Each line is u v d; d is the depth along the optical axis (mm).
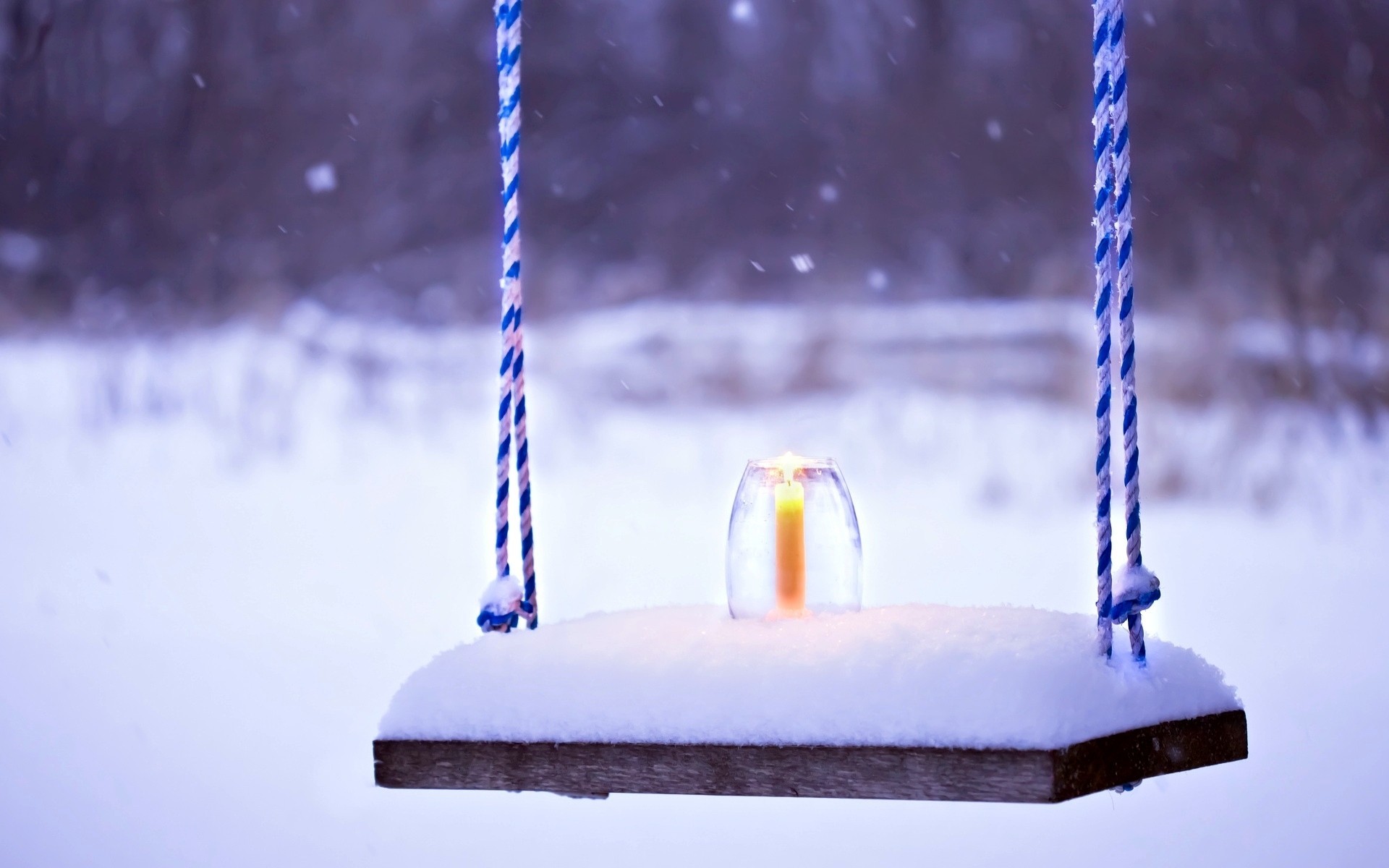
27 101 11891
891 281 12211
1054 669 1627
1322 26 10469
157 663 3773
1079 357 9156
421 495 6625
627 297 12180
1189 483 6449
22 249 11570
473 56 12695
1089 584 4555
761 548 1901
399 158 12383
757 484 1935
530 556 1992
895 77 12805
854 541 1934
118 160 11922
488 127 12734
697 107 13000
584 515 6098
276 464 7398
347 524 5988
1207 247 10125
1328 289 9398
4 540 5668
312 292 11664
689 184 12852
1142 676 1692
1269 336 8617
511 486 1983
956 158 12547
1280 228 10102
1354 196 10055
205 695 3414
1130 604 1679
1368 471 6582
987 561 4992
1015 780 1551
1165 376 8133
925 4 12703
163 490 6785
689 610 1998
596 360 9844
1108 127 1731
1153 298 9711
